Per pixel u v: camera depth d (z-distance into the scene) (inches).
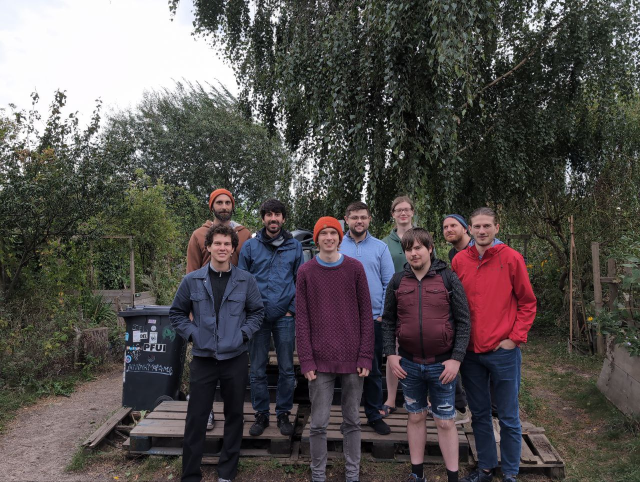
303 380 175.9
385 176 273.1
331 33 250.8
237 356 122.3
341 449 136.8
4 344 224.2
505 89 337.4
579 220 319.0
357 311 116.4
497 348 114.5
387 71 220.5
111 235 353.1
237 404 122.3
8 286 278.1
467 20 208.2
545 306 374.9
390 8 209.9
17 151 266.7
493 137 328.8
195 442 118.3
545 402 196.4
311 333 116.5
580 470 133.0
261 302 128.4
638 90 345.4
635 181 309.7
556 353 274.8
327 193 297.7
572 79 322.3
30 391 212.8
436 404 112.1
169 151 815.1
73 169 278.2
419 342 111.0
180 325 121.5
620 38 316.5
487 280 116.3
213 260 124.5
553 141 325.1
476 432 121.7
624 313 165.5
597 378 220.1
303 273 117.8
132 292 348.2
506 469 117.9
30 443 159.2
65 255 292.4
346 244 143.9
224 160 828.0
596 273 249.8
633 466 130.3
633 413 160.4
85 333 252.7
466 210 355.3
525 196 343.9
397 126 223.9
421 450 117.5
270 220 135.3
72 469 136.0
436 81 225.6
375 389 136.8
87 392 218.4
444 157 243.6
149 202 392.8
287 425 136.6
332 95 241.1
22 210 258.8
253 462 132.2
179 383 174.6
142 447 138.5
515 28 336.5
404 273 117.5
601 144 338.3
